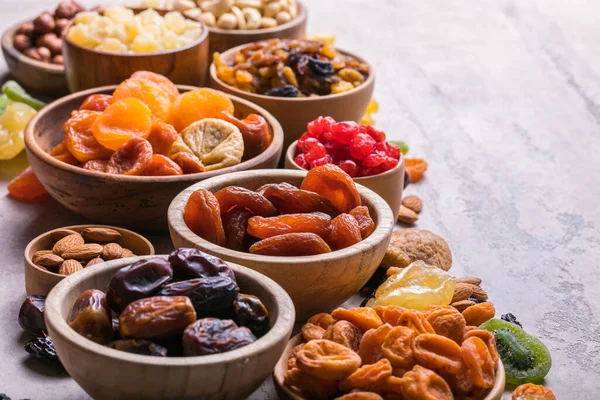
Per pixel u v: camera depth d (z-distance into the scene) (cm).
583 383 78
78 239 82
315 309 78
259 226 77
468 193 102
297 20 119
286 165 91
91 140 90
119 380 66
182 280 71
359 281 78
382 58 141
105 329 69
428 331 72
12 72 116
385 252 79
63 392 74
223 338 67
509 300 86
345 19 163
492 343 73
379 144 90
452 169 106
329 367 69
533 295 87
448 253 88
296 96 101
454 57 143
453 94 126
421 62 140
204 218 78
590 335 83
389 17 166
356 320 74
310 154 89
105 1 160
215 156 90
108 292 69
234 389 67
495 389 71
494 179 105
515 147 112
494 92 128
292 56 104
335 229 78
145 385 66
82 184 86
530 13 173
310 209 80
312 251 76
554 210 100
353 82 105
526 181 105
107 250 82
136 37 104
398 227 95
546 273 90
